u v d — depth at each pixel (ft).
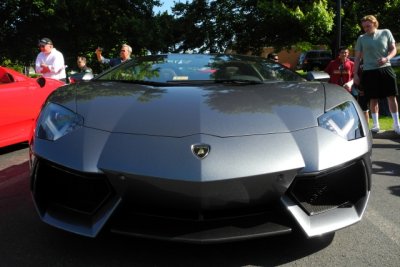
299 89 9.37
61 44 64.64
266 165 7.00
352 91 22.49
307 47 60.95
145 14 69.92
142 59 12.19
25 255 7.82
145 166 6.92
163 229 7.22
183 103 8.19
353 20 51.47
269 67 11.53
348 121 8.12
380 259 7.73
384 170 14.14
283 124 7.73
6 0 57.57
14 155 16.74
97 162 7.14
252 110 8.00
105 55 67.67
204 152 7.00
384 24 52.16
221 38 64.49
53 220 7.62
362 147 7.87
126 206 7.33
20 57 64.80
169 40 68.80
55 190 7.78
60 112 8.21
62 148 7.48
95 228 7.25
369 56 19.30
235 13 60.95
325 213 7.62
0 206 10.44
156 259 7.68
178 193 6.88
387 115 25.46
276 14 49.67
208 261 7.62
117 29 65.21
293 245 8.24
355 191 7.92
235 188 6.91
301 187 7.41
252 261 7.63
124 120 7.73
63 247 8.13
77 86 9.79
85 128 7.68
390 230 9.05
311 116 8.01
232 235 7.10
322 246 8.23
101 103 8.36
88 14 63.31
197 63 11.57
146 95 8.72
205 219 7.24
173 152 7.02
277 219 7.45
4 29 61.46
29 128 17.17
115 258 7.71
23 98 16.55
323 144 7.51
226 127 7.46
